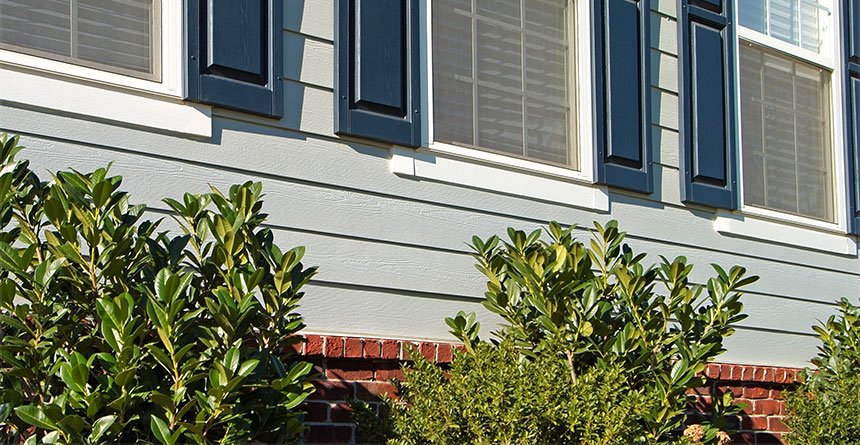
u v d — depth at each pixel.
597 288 4.71
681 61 6.09
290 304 3.69
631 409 4.29
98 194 3.37
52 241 3.42
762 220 6.43
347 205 4.66
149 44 4.21
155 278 3.41
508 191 5.23
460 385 4.21
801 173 6.78
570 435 4.22
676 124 6.06
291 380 3.52
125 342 3.17
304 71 4.60
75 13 4.04
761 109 6.60
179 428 3.24
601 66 5.66
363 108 4.73
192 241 3.71
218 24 4.31
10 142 3.38
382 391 4.63
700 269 6.06
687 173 6.03
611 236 5.00
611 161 5.64
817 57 6.93
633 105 5.77
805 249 6.67
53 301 3.36
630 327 4.66
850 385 5.76
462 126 5.16
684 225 6.03
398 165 4.84
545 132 5.49
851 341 6.03
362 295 4.66
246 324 3.44
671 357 5.09
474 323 5.00
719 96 6.25
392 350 4.63
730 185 6.23
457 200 5.05
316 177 4.58
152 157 4.12
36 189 3.50
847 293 6.88
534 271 4.62
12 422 3.26
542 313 4.61
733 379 5.98
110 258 3.33
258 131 4.43
